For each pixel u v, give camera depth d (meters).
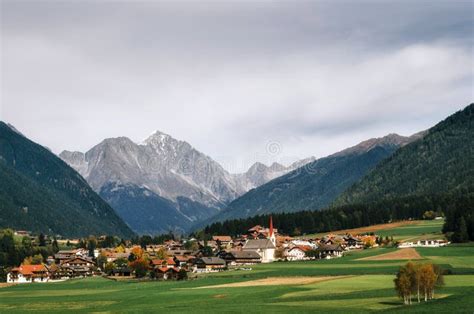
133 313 126.06
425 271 126.69
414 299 129.62
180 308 130.75
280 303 131.75
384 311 113.25
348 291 147.12
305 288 157.12
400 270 128.50
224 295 151.50
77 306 145.38
